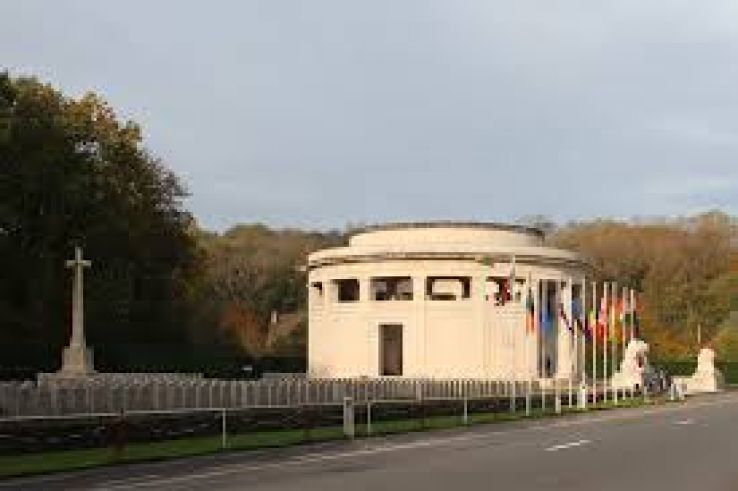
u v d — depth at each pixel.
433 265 90.25
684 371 116.12
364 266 92.62
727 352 141.50
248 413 36.66
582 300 87.75
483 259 89.06
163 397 37.12
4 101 68.38
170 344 95.69
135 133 83.56
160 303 93.75
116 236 78.62
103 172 78.44
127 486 21.16
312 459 27.36
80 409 34.50
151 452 28.80
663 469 24.11
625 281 165.50
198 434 34.25
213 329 115.62
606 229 183.88
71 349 61.75
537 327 85.94
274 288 146.50
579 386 67.38
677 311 160.00
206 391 38.72
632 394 79.69
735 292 158.38
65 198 72.50
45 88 76.94
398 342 91.94
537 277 89.88
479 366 88.56
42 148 70.25
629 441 33.56
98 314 82.19
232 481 21.72
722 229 176.00
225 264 144.88
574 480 21.56
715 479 22.00
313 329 97.69
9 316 74.81
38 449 28.09
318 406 40.38
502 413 53.41
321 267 96.75
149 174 87.44
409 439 35.28
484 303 89.12
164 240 90.81
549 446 31.38
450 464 25.33
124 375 66.38
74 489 20.86
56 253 77.62
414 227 93.69
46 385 35.41
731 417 50.47
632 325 92.81
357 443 33.44
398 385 51.03
